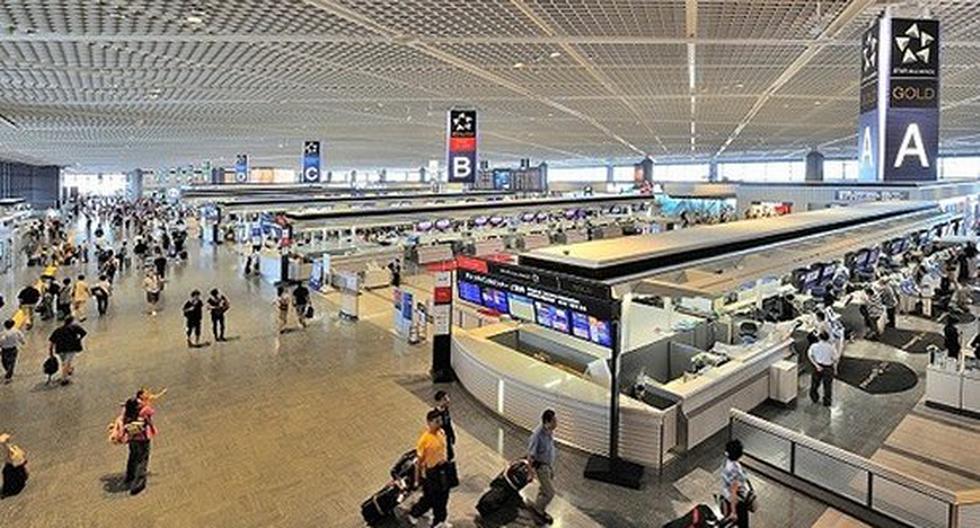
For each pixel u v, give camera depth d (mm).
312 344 11430
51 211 41156
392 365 10078
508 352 8703
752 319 10703
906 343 11711
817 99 13094
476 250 23641
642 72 10008
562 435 7047
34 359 10320
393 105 13867
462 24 7043
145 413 6141
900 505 5461
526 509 5625
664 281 6902
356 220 19562
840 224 10773
